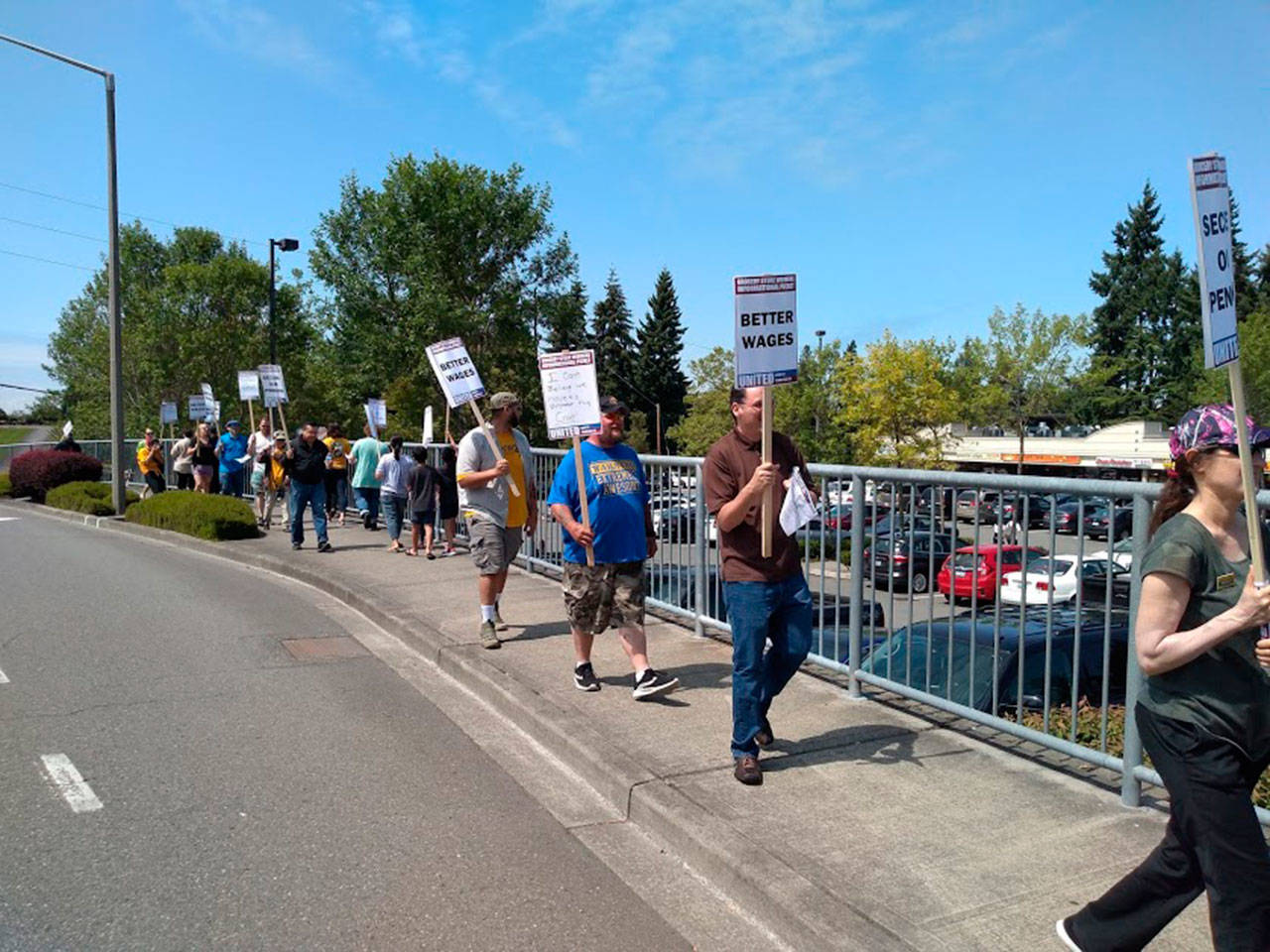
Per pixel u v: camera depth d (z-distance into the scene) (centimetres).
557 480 624
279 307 6194
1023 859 394
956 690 536
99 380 6259
